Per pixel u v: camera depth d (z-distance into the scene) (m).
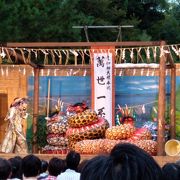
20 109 15.08
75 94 17.36
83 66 16.23
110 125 14.49
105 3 28.42
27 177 6.74
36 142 14.91
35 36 20.83
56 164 7.94
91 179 2.71
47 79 17.44
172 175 3.90
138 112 17.02
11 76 17.81
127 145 2.75
